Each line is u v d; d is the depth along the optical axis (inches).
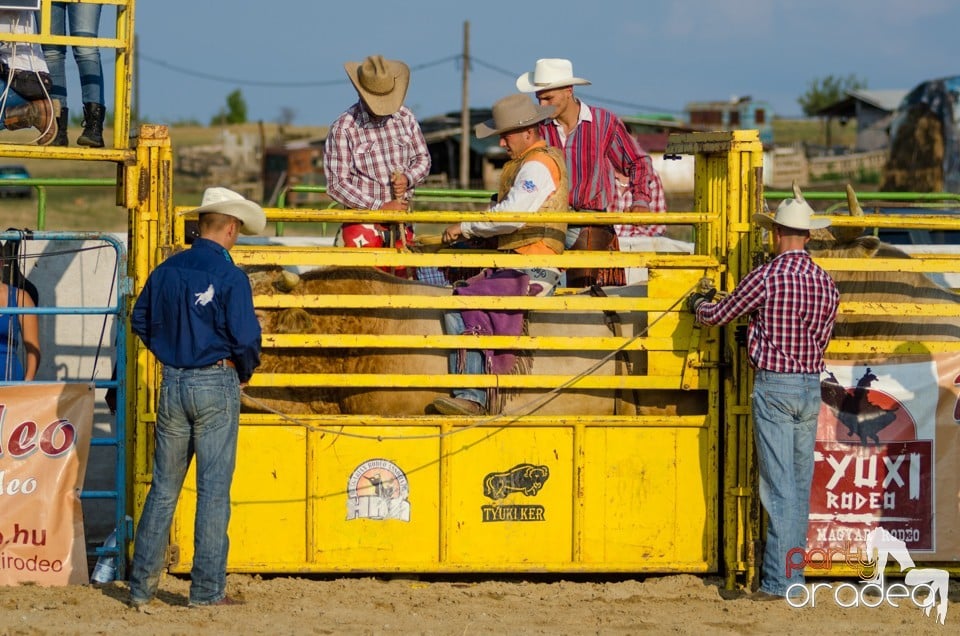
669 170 3634.4
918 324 650.2
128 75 611.5
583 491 612.7
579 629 542.6
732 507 620.7
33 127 625.0
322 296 604.1
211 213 562.6
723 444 624.7
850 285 650.2
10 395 609.0
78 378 813.2
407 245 692.7
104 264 812.0
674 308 616.7
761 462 590.9
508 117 645.3
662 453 618.2
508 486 610.2
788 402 581.3
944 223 608.1
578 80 754.2
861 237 658.2
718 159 626.8
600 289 644.1
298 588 603.2
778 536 588.7
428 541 609.0
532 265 604.4
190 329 546.3
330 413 630.5
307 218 583.5
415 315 629.6
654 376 616.7
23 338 679.1
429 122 4360.2
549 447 611.5
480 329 618.8
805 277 579.5
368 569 606.5
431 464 607.5
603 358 626.2
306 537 605.3
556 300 611.5
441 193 885.8
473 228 634.2
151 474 607.5
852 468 618.5
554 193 636.7
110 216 3459.6
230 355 551.5
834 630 549.0
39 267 807.1
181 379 549.0
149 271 603.2
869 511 619.8
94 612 556.4
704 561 621.9
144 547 557.3
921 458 621.6
